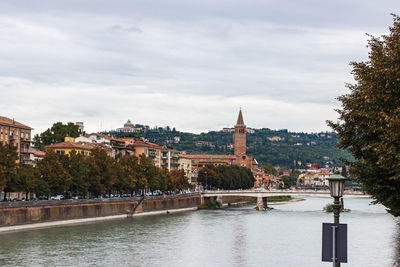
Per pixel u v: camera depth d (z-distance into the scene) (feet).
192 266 309.63
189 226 525.75
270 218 637.71
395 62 150.30
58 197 618.85
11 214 444.55
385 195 163.73
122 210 619.26
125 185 642.22
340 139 172.04
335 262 96.78
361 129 165.78
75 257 328.90
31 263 306.14
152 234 451.12
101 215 575.79
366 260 320.09
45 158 534.37
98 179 584.40
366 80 158.81
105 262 315.17
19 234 424.46
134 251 358.02
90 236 426.10
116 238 419.13
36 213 474.49
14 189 479.41
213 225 540.11
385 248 373.20
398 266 295.28
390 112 146.82
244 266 309.83
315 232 481.87
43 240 396.16
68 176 542.98
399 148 142.51
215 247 382.63
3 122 596.70
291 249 375.45
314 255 348.18
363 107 157.07
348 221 590.14
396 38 153.07
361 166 166.91
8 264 301.84
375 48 161.38
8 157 476.54
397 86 148.77
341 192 101.19
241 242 410.72
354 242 406.41
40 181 508.53
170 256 341.00
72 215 524.93
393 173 155.84
